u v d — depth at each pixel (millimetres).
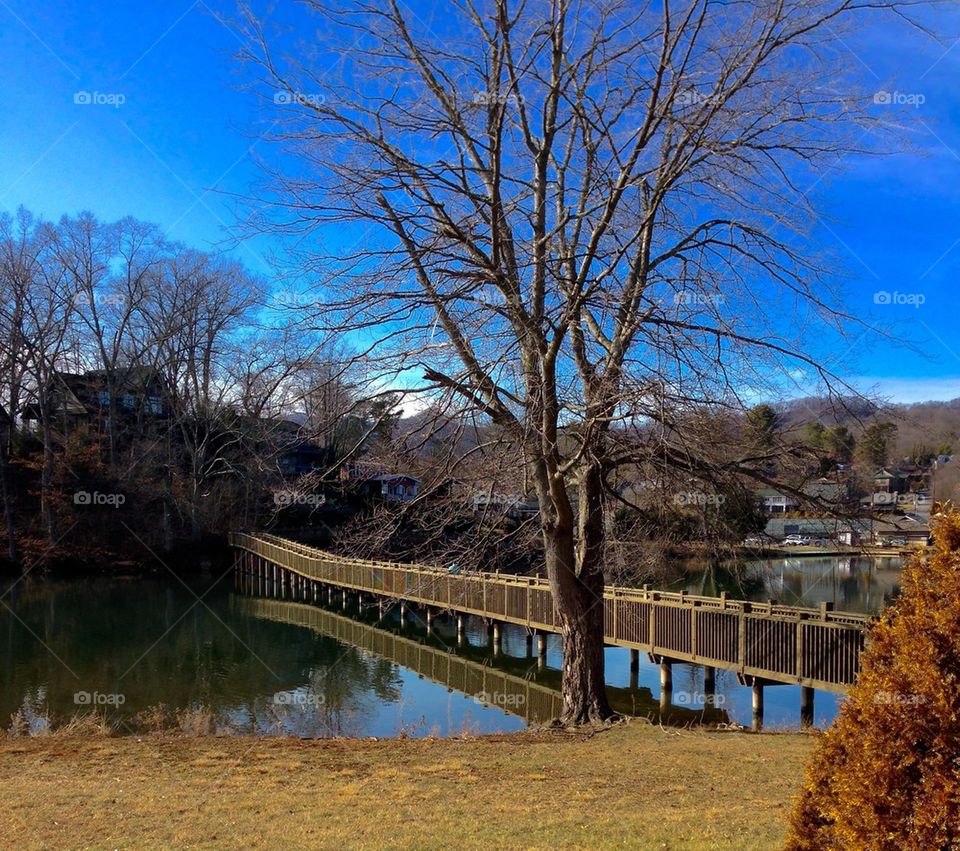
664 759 8516
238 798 6801
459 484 9562
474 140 8867
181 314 42969
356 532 11016
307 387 8906
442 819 6059
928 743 3215
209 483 41438
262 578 37000
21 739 10070
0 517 38219
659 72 8562
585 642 11086
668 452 8547
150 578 38156
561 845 5266
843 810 3395
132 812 6328
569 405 8602
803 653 12469
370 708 14953
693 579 22531
